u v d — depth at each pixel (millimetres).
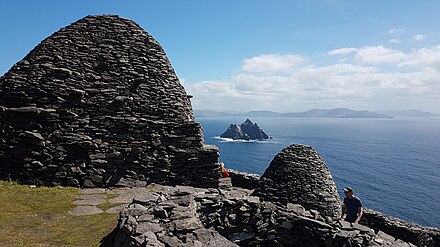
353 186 59000
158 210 6844
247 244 9078
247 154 94438
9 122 11734
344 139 176875
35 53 13164
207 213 8562
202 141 13797
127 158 12367
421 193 54500
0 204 9164
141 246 5547
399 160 97812
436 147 144125
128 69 13562
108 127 12461
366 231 8688
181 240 6062
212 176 13398
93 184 11734
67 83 12555
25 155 11469
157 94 13578
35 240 7074
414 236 11445
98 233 7723
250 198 9625
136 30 14617
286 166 11352
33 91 12156
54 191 10828
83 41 13664
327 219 9359
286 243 9180
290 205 9969
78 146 11898
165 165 12773
